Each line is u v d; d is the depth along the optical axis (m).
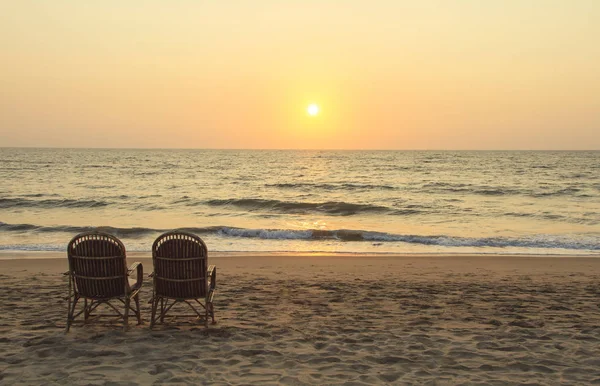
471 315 6.80
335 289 8.63
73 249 5.64
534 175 55.72
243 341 5.48
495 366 4.83
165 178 49.41
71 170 60.53
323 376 4.52
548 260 12.59
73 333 5.64
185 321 6.23
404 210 26.28
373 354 5.13
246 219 23.16
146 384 4.28
